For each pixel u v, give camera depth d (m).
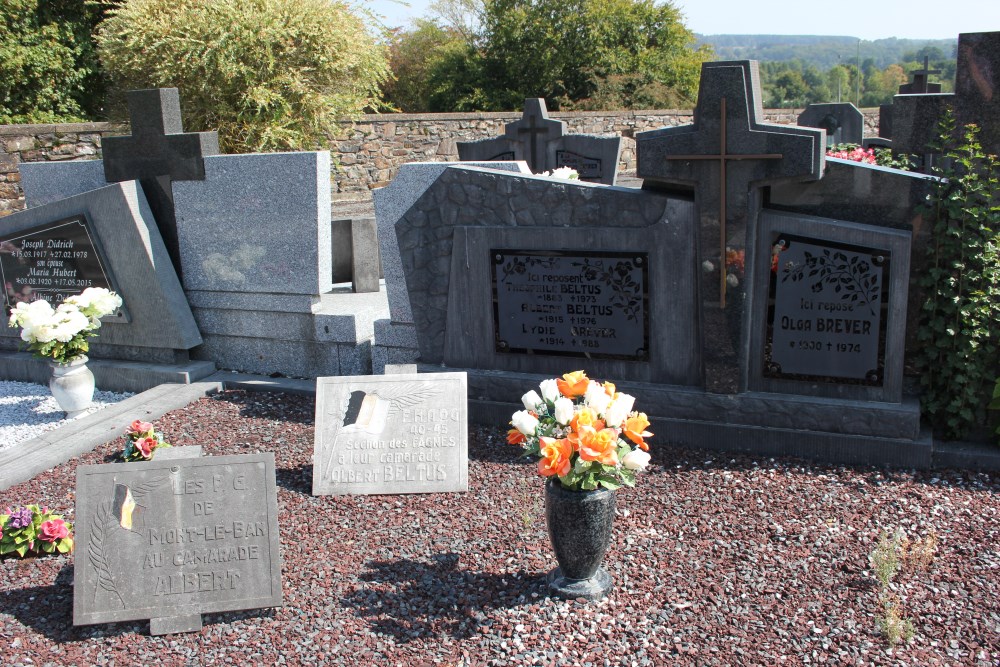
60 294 7.95
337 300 8.23
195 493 4.00
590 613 3.85
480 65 34.50
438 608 3.95
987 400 5.25
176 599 3.92
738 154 5.08
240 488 4.02
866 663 3.45
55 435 6.31
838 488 5.00
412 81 37.22
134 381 7.72
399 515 4.96
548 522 3.93
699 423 5.68
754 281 5.43
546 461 3.66
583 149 12.15
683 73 35.50
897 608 3.71
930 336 5.21
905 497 4.86
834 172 5.18
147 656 3.71
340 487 5.30
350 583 4.20
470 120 17.09
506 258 6.09
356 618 3.90
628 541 4.48
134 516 3.96
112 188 7.39
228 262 7.52
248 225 7.32
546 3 33.28
